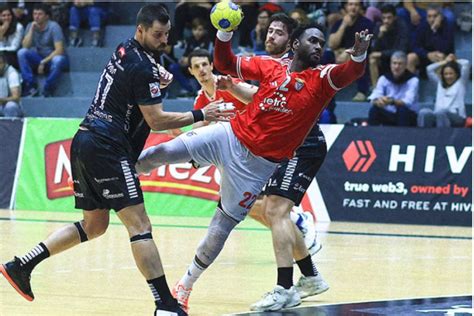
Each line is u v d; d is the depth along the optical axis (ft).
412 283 45.37
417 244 63.98
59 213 83.41
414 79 86.94
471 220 78.38
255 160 37.09
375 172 80.84
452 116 85.61
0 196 88.28
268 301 36.96
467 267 52.03
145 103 34.24
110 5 109.81
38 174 87.35
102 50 105.29
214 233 37.40
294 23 41.78
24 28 107.76
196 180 83.10
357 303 39.17
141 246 33.83
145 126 35.45
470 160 78.95
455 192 79.10
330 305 38.65
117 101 34.47
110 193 34.27
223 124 37.83
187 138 37.47
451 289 43.47
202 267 37.27
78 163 34.88
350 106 92.73
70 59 105.81
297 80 36.55
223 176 37.55
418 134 80.43
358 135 81.51
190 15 100.83
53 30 103.40
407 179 80.18
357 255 56.80
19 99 99.40
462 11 96.73
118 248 56.95
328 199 81.56
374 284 44.91
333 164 81.76
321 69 36.68
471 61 93.30
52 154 86.99
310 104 36.58
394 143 80.84
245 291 42.24
